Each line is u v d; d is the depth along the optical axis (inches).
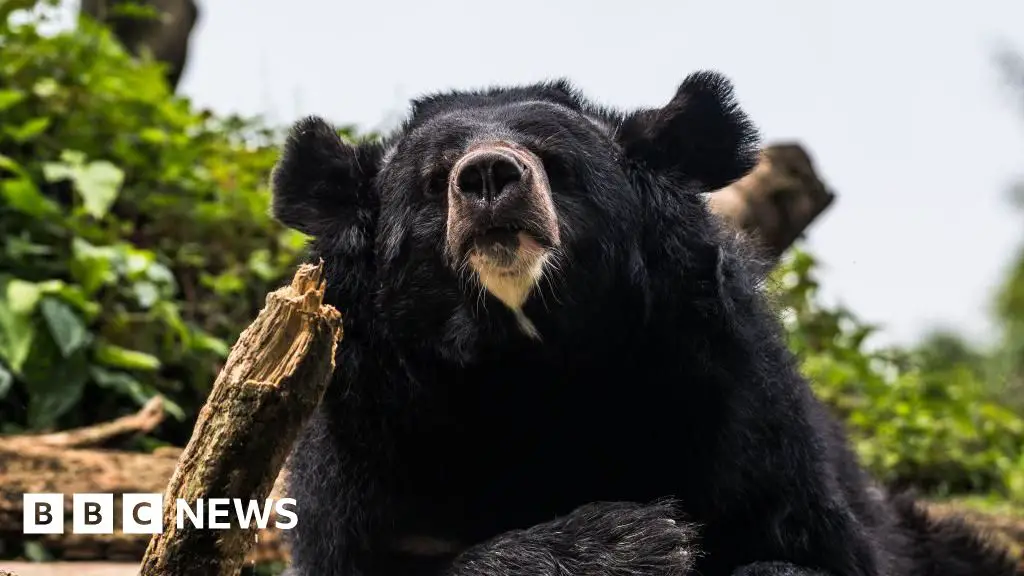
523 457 317.7
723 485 312.2
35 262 621.9
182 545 217.2
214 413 217.8
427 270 303.7
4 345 559.5
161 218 684.7
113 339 617.9
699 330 308.7
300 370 216.4
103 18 886.4
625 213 309.7
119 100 711.7
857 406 810.8
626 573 283.7
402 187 309.3
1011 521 586.2
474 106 329.1
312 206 328.5
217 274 687.1
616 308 307.1
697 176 328.5
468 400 310.5
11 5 709.3
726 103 331.3
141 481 491.2
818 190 652.7
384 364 313.1
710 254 313.6
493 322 296.2
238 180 740.0
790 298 823.7
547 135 302.7
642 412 312.5
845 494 388.5
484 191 280.5
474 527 325.4
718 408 309.4
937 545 474.0
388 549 325.7
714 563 321.4
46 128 694.5
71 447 515.5
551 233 285.7
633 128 327.0
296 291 221.9
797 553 320.2
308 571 327.3
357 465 317.7
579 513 296.4
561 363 305.3
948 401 879.7
